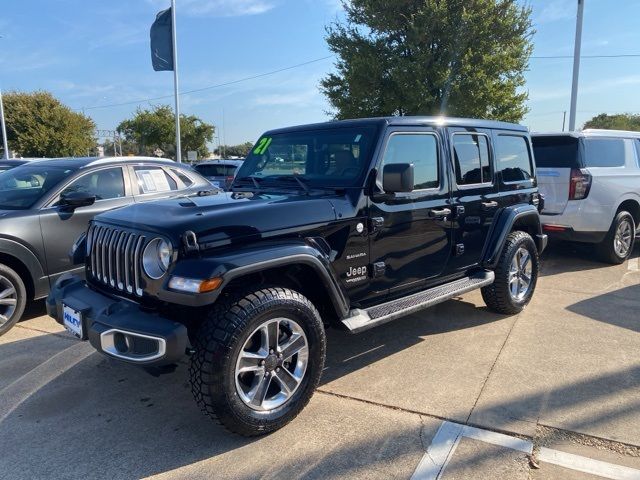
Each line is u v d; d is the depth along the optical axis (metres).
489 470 2.70
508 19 17.12
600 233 7.04
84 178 5.72
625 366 3.92
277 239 3.16
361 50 18.31
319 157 4.03
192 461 2.84
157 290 2.88
